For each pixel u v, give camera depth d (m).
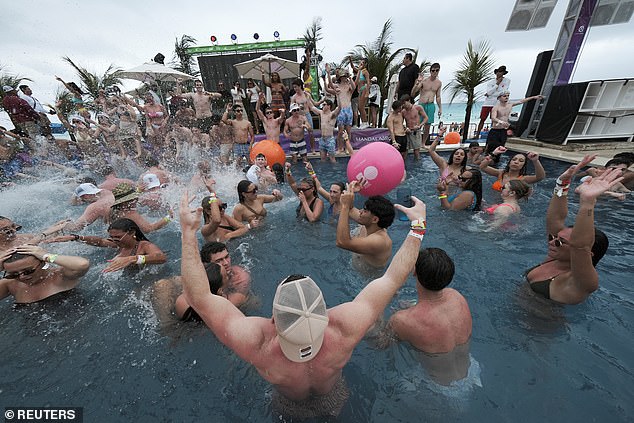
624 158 5.47
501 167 8.12
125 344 2.48
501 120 8.98
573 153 8.70
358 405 1.89
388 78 14.27
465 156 6.14
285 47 16.58
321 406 1.77
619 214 4.70
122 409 1.98
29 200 6.42
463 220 4.75
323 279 3.42
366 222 3.21
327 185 7.45
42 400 2.05
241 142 9.62
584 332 2.39
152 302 2.92
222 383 2.11
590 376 2.04
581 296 2.39
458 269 3.44
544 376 2.06
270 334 1.40
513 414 1.82
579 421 1.75
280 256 3.96
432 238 4.25
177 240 4.54
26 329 2.68
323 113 9.51
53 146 9.80
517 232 4.28
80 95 10.68
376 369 2.12
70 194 6.83
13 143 8.91
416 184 7.10
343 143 10.70
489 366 2.15
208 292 1.46
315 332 1.17
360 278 3.37
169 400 2.02
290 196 6.54
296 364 1.40
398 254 1.64
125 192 4.34
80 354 2.41
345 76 9.45
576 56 9.20
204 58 16.42
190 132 10.43
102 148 10.59
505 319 2.59
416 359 2.06
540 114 10.11
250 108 12.52
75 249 4.14
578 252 2.18
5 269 2.72
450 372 2.00
